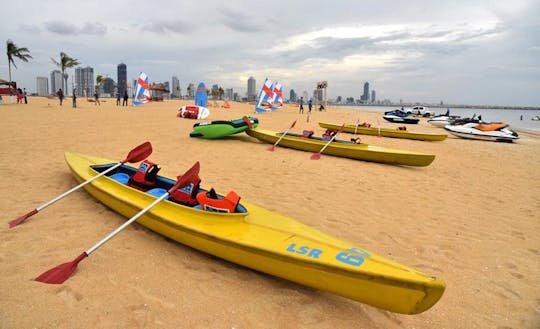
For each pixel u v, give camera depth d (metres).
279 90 34.19
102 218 5.37
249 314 3.41
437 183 9.40
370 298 3.19
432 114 49.19
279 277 4.00
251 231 4.11
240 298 3.65
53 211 5.54
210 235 4.01
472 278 4.46
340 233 5.55
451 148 17.12
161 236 4.91
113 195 5.24
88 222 5.21
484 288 4.25
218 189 7.36
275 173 9.16
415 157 10.95
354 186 8.41
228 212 4.38
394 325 3.46
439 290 2.84
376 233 5.66
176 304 3.47
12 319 3.08
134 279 3.84
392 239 5.47
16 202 5.83
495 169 12.13
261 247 3.67
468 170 11.63
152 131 15.50
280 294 3.77
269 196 7.15
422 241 5.48
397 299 3.05
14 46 41.00
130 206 4.94
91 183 5.76
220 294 3.69
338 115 41.94
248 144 13.59
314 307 3.60
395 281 2.99
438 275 4.48
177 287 3.75
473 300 3.98
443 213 6.90
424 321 3.56
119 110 29.20
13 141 10.97
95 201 6.05
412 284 2.92
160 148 11.53
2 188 6.45
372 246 5.17
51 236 4.71
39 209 5.06
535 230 6.23
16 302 3.31
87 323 3.10
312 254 3.50
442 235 5.78
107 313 3.26
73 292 3.54
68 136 12.68
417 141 18.86
